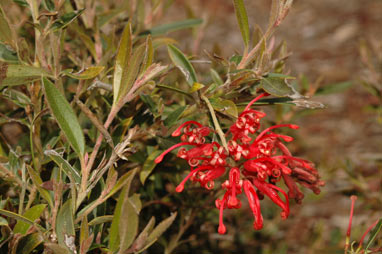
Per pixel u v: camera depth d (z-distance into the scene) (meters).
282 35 1.37
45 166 0.35
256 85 0.35
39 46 0.34
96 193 0.34
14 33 0.34
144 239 0.31
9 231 0.33
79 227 0.32
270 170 0.32
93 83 0.34
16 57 0.35
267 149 0.32
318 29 1.38
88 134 0.36
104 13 0.41
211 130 0.33
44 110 0.33
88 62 0.38
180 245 0.46
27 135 0.40
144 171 0.36
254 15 1.52
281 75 0.34
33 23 0.34
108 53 0.37
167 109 0.37
